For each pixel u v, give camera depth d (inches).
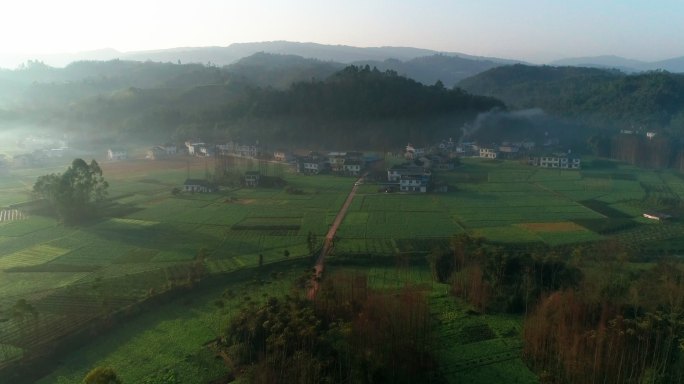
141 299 3523.6
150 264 4242.1
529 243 4687.5
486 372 2792.8
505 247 4571.9
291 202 6422.2
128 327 3272.6
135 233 5103.3
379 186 7263.8
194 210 6003.9
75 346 3036.4
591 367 2608.3
